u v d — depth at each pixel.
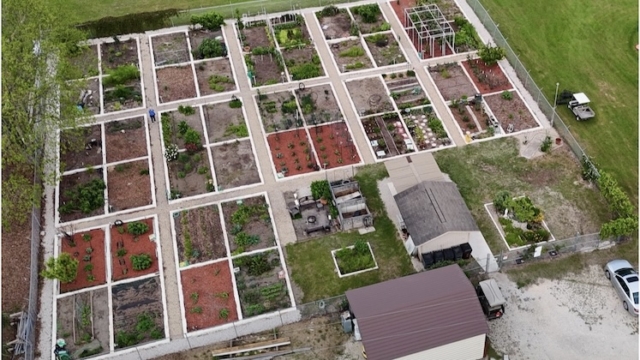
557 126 52.12
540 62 57.91
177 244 45.69
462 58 59.38
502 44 59.59
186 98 56.88
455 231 42.19
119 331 41.00
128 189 49.56
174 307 42.09
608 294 41.47
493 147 51.06
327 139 52.47
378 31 62.91
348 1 66.88
